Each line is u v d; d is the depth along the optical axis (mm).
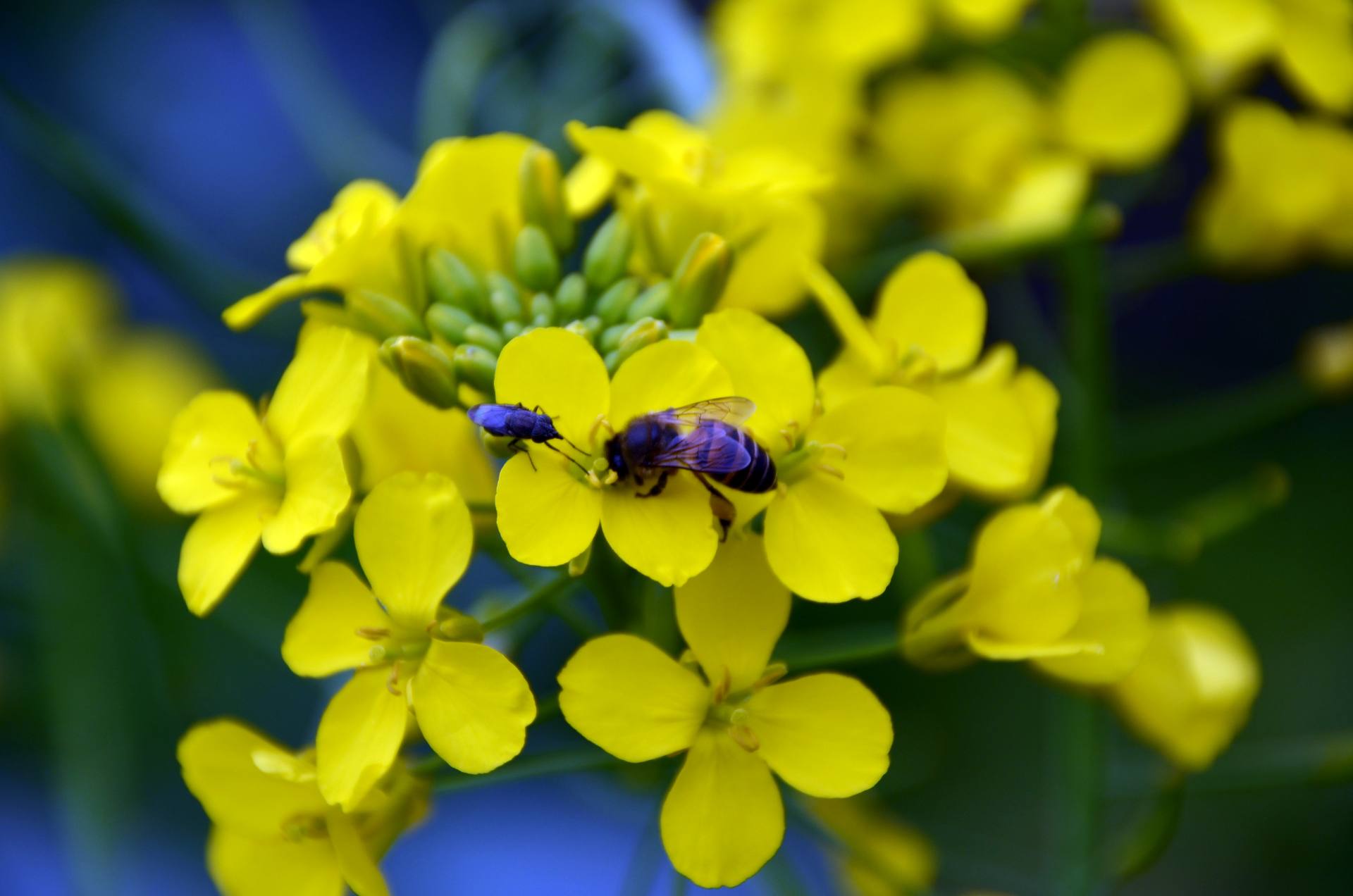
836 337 301
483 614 269
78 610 307
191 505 254
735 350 249
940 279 263
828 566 248
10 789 325
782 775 247
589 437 247
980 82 309
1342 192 298
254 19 306
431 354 252
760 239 264
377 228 257
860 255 310
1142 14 306
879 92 314
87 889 300
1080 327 293
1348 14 298
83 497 301
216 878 260
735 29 316
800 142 302
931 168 308
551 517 245
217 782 254
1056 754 290
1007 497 262
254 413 255
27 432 308
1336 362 296
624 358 253
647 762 266
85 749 304
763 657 248
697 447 246
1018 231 292
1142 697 280
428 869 324
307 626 249
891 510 250
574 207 265
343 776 246
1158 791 286
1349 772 279
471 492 261
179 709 298
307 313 259
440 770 260
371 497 247
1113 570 257
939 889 310
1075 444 294
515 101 310
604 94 314
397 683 246
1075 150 301
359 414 260
